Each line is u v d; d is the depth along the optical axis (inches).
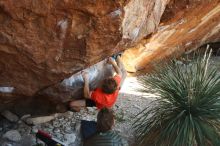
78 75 211.5
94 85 224.8
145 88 282.8
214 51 427.8
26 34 162.2
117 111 283.0
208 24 322.7
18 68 176.9
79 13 163.3
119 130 259.6
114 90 219.5
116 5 163.5
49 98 211.5
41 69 179.6
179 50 339.0
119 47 197.3
